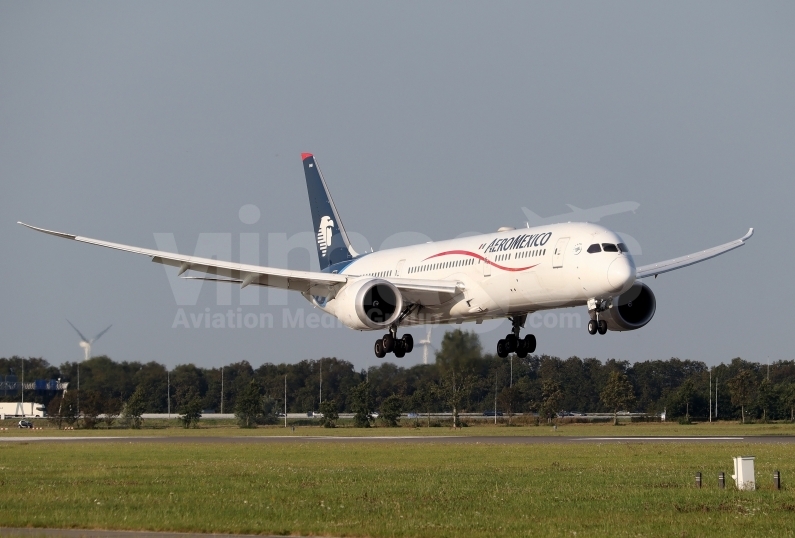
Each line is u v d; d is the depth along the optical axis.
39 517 75.56
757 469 114.31
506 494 89.06
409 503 82.81
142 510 78.88
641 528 70.00
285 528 70.19
